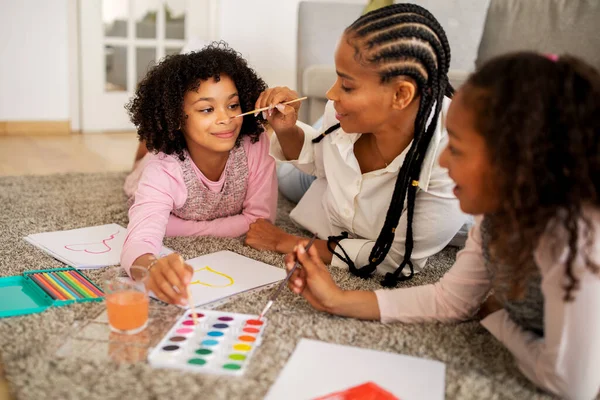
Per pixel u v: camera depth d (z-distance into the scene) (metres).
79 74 3.62
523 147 0.81
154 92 1.44
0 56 3.37
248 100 1.52
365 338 1.07
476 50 2.48
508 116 0.82
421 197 1.37
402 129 1.31
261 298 1.21
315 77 2.35
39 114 3.53
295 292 1.15
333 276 1.38
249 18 3.91
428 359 1.00
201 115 1.41
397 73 1.20
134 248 1.27
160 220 1.39
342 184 1.45
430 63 1.22
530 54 0.86
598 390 0.89
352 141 1.40
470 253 1.09
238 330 1.05
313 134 1.59
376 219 1.43
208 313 1.11
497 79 0.85
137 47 3.77
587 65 0.84
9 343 1.02
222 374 0.93
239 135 1.56
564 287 0.83
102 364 0.95
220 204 1.59
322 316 1.15
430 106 1.27
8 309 1.15
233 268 1.35
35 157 2.86
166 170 1.46
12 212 1.79
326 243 1.48
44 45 3.45
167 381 0.90
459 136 0.89
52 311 1.14
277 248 1.48
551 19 2.33
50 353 0.99
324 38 2.71
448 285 1.12
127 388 0.89
